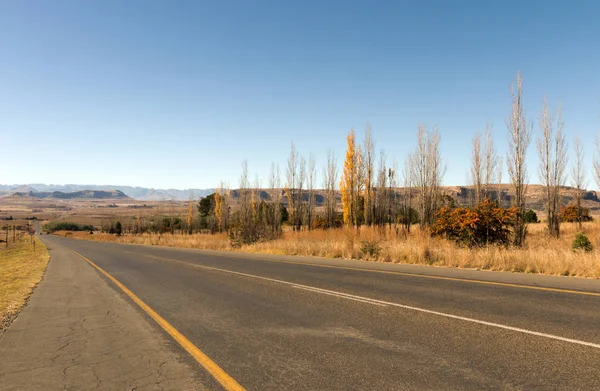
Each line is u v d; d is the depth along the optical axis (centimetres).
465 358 472
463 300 807
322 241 2548
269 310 789
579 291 861
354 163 3725
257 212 5281
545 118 3066
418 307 757
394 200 4216
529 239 2731
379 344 540
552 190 3067
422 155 3484
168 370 471
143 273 1577
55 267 2031
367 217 3872
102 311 847
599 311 677
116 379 448
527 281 1020
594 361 448
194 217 8631
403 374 430
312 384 412
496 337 549
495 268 1293
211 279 1307
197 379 440
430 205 3419
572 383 393
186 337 613
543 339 532
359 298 873
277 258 2031
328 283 1112
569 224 4384
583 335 543
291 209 4750
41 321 760
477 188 3241
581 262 1168
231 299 929
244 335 612
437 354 490
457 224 1834
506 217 1758
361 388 398
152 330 667
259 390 402
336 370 450
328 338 579
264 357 505
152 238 5894
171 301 937
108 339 619
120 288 1184
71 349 569
